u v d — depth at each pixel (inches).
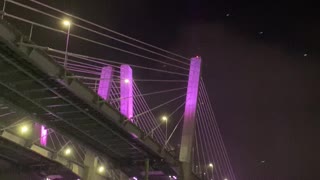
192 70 2605.8
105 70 2514.8
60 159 2620.6
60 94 1551.4
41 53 1369.3
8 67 1371.8
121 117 1851.6
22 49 1289.4
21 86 1488.7
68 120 1766.7
